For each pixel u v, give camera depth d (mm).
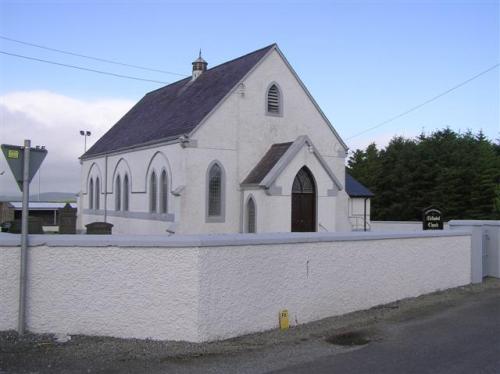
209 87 28594
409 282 13391
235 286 9148
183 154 24328
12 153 8578
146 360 7750
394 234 12781
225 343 8781
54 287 8867
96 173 37594
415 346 8930
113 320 8789
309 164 25062
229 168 25406
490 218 51000
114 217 33719
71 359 7699
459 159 54875
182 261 8641
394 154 60531
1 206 46938
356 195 40000
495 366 7758
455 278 15367
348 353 8430
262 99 26547
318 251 10750
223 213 25141
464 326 10484
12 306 8836
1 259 8773
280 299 9961
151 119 32938
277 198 23906
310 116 28188
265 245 9672
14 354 7840
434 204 54906
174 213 24516
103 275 8812
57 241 8859
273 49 26938
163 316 8680
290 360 7969
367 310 11805
